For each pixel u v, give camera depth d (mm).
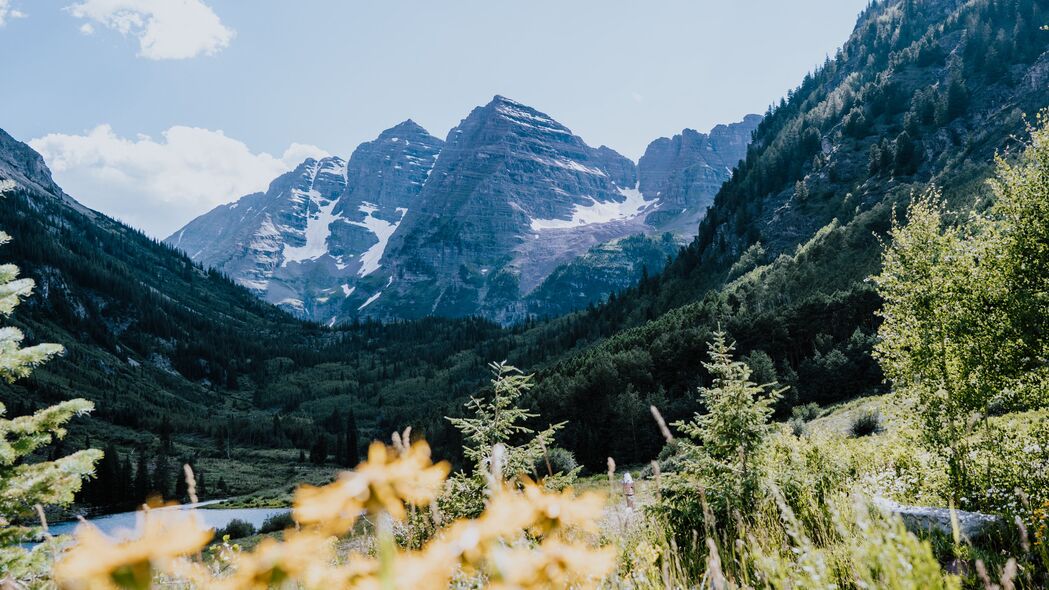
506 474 8625
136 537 769
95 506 88438
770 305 109125
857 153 172875
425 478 876
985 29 186500
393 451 907
